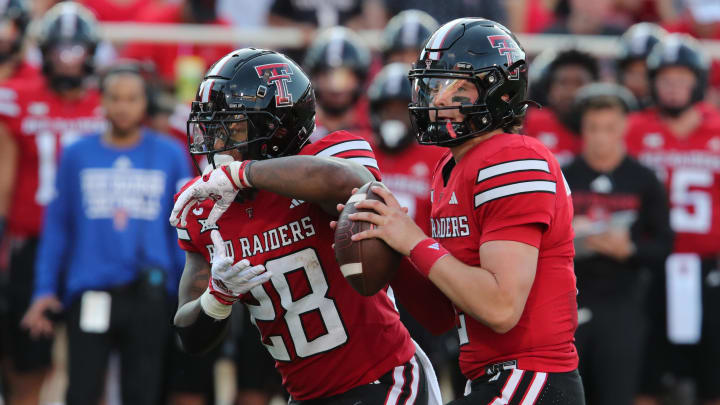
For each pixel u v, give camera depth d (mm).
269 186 11547
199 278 12953
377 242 11523
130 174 20891
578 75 23328
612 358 20297
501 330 11312
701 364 22281
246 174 11570
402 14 27141
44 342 22234
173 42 25969
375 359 12570
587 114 21359
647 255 20859
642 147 23172
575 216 21359
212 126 12000
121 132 21031
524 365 11844
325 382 12648
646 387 22391
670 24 28938
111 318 20344
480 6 29438
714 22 28328
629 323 20422
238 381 21078
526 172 11477
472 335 12180
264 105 11992
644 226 21312
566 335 11977
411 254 11461
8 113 22719
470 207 11758
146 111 22531
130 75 21047
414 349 13047
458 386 20641
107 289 20453
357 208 11578
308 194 11555
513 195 11406
